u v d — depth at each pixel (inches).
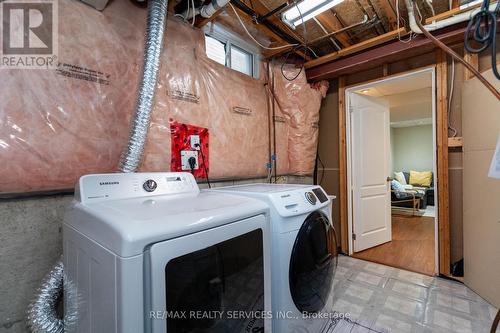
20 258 44.4
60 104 49.3
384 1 76.9
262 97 101.7
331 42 104.4
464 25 77.8
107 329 27.5
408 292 83.1
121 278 25.3
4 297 42.7
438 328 65.1
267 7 80.4
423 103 174.1
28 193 45.0
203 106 77.3
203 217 32.9
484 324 66.1
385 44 94.4
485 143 77.3
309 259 54.0
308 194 60.3
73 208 37.8
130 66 60.2
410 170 296.8
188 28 73.5
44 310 40.7
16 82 44.4
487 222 76.5
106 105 56.0
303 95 114.3
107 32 56.2
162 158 66.6
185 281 30.4
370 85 113.3
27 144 45.3
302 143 114.9
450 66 92.7
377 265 105.7
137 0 60.3
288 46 93.5
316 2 71.1
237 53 97.3
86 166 52.9
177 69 70.2
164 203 40.5
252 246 40.7
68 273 38.7
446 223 92.4
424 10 84.5
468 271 85.0
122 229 26.2
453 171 92.8
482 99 78.7
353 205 120.5
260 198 52.2
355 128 122.3
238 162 89.8
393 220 185.5
